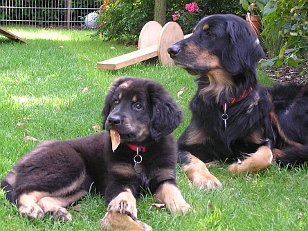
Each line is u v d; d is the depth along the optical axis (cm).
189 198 154
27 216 136
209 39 188
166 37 352
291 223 138
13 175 149
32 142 198
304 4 208
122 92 155
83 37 536
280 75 330
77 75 316
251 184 171
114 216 134
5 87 283
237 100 190
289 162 189
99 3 696
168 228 136
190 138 197
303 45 233
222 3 491
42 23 696
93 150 160
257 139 193
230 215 143
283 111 207
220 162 196
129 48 447
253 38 190
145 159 154
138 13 480
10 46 421
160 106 155
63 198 147
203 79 196
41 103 255
